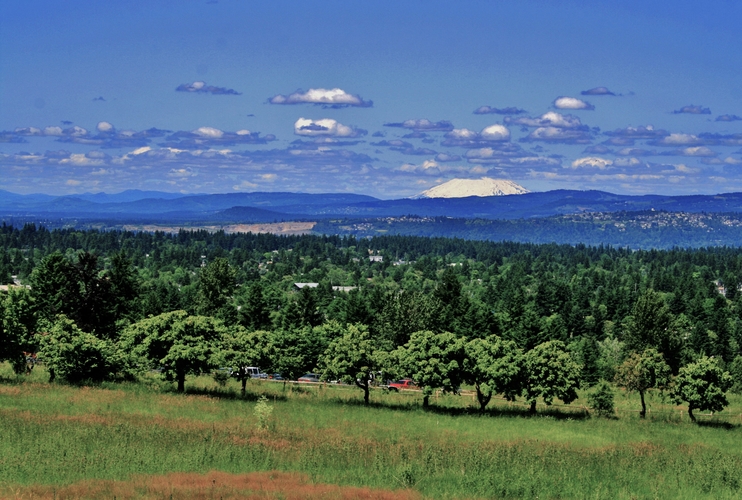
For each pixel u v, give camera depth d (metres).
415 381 98.38
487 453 64.56
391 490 52.66
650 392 110.25
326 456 61.38
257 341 101.31
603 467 62.88
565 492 54.41
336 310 194.88
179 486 49.97
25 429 62.72
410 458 61.47
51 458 54.91
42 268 129.75
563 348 102.81
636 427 91.56
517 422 89.31
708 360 101.62
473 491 53.38
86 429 64.31
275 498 48.72
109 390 88.69
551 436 80.38
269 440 65.88
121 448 59.09
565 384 98.44
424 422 85.06
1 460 53.47
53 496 46.28
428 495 51.75
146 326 96.88
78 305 124.62
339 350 99.06
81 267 125.69
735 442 84.75
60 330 95.19
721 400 99.00
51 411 73.25
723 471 61.78
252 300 157.25
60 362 92.81
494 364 96.56
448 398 108.88
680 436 86.94
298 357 109.12
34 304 108.62
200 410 80.94
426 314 152.50
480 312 159.25
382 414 88.69
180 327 95.62
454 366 96.38
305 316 163.38
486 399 99.44
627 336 163.38
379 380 105.31
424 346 99.25
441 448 66.44
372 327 157.88
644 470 63.44
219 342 98.25
